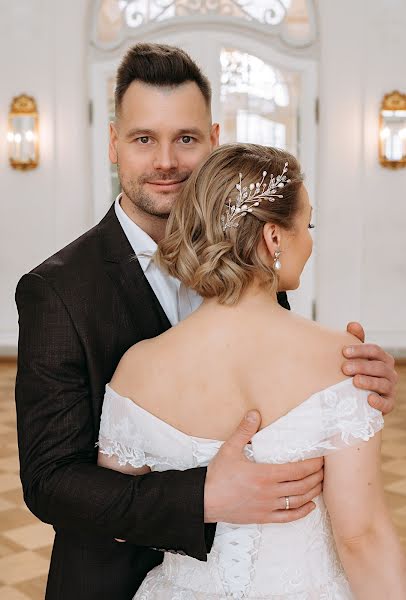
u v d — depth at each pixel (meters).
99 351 1.85
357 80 9.37
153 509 1.57
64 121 9.54
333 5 9.23
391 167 9.46
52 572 1.90
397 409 7.21
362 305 9.61
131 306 1.94
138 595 1.76
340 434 1.51
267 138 9.41
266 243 1.63
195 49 9.31
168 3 9.33
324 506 1.65
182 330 1.65
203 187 1.65
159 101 2.00
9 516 4.75
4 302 9.73
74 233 9.64
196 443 1.59
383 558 1.52
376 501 1.53
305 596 1.60
